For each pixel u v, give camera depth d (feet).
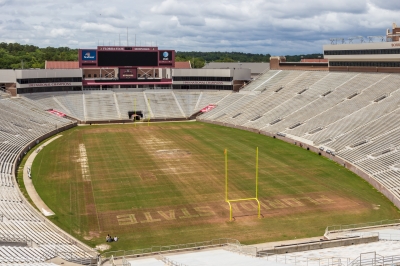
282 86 376.89
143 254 118.42
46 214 151.02
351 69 347.77
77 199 166.71
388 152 206.28
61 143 268.41
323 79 354.33
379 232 128.77
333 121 273.33
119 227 141.28
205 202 164.14
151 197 169.37
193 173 201.46
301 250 116.06
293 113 313.32
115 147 256.52
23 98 346.74
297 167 212.02
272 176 196.95
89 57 394.32
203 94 415.64
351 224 142.61
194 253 116.78
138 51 402.11
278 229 139.85
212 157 231.71
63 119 337.11
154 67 407.44
